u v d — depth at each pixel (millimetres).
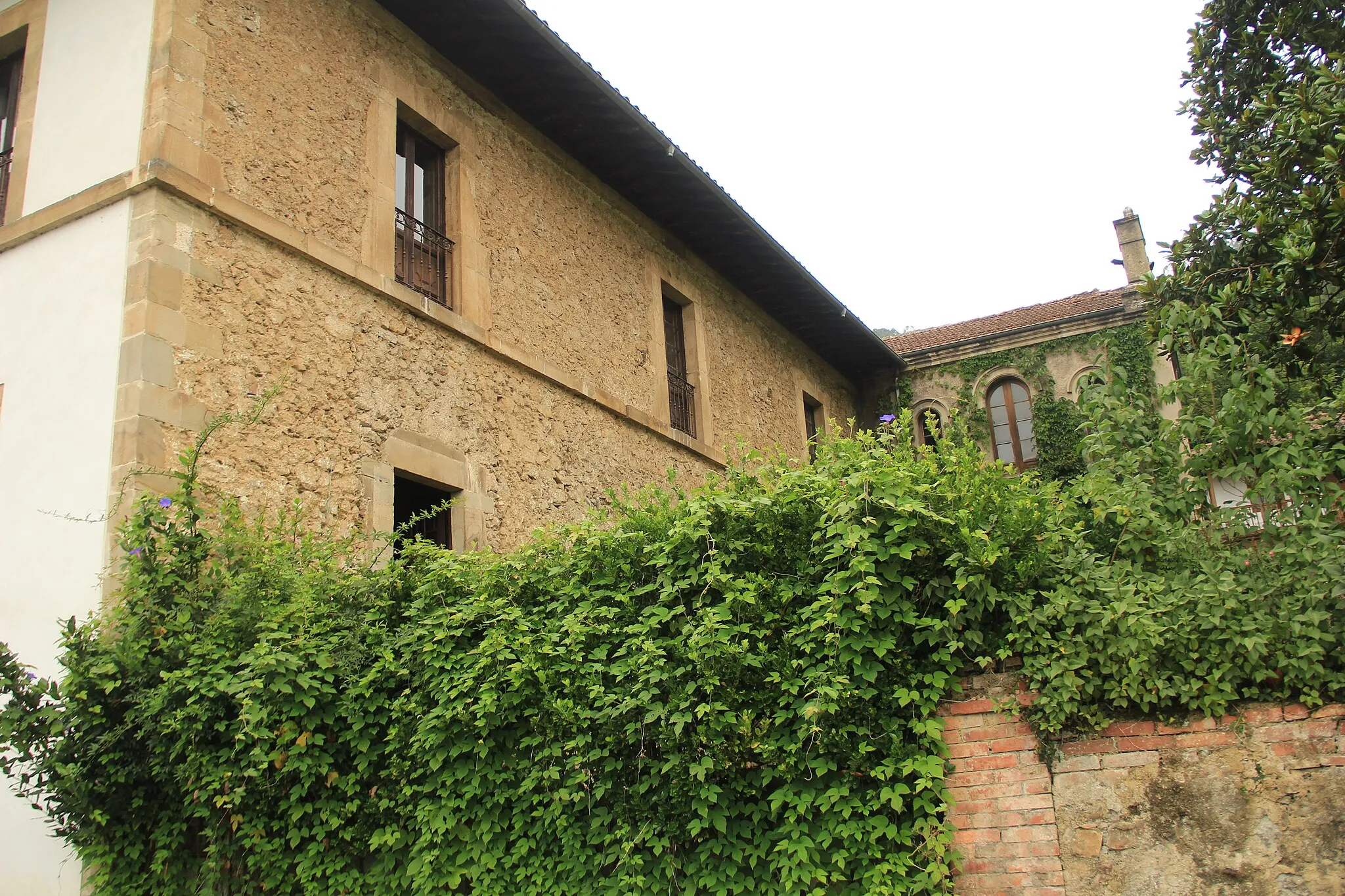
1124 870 3967
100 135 6848
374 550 7262
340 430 7293
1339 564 3992
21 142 7289
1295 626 3877
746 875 4270
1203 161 8078
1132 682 4070
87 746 4828
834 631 4246
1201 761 3961
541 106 10055
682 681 4434
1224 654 3988
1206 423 4742
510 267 9508
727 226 12492
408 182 8820
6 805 5871
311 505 6918
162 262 6344
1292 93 7016
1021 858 4094
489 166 9539
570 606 4828
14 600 6141
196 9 6965
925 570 4395
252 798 4832
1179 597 4156
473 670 4641
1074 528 4500
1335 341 6469
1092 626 4156
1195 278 7297
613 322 10992
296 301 7203
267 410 6785
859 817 4141
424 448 7996
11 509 6375
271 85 7418
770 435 14422
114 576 5348
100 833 4957
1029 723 4211
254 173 7117
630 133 10430
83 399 6270
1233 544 4469
